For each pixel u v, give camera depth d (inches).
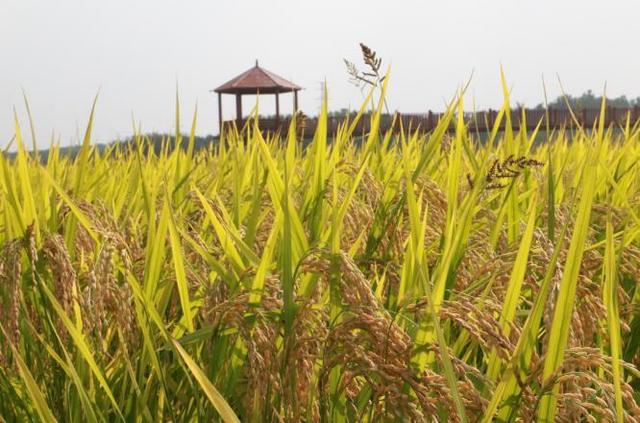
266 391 83.0
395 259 119.2
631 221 141.9
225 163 192.2
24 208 122.7
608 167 174.1
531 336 80.2
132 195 157.9
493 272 99.6
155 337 106.8
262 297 87.3
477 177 124.0
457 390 73.3
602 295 101.5
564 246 109.1
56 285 99.6
